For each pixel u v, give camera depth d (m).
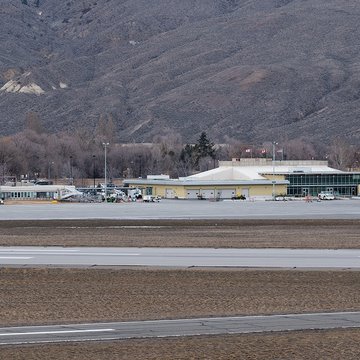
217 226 175.00
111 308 75.44
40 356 57.12
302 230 163.88
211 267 102.88
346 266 104.12
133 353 57.94
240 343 60.56
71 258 112.19
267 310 74.25
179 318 70.25
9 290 85.44
